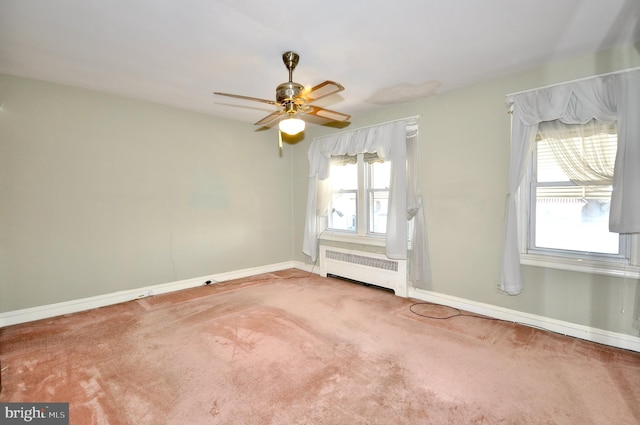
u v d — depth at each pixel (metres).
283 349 2.53
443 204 3.51
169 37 2.29
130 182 3.71
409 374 2.18
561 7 1.94
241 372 2.21
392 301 3.67
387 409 1.83
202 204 4.34
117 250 3.64
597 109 2.48
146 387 2.04
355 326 2.97
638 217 2.33
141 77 3.05
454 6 1.92
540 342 2.62
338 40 2.34
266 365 2.30
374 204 4.31
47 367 2.26
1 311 2.98
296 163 5.34
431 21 2.09
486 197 3.18
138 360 2.37
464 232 3.35
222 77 3.04
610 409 1.82
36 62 2.72
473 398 1.92
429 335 2.77
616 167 2.42
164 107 3.94
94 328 2.93
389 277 3.97
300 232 5.31
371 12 1.98
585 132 2.61
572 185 2.75
